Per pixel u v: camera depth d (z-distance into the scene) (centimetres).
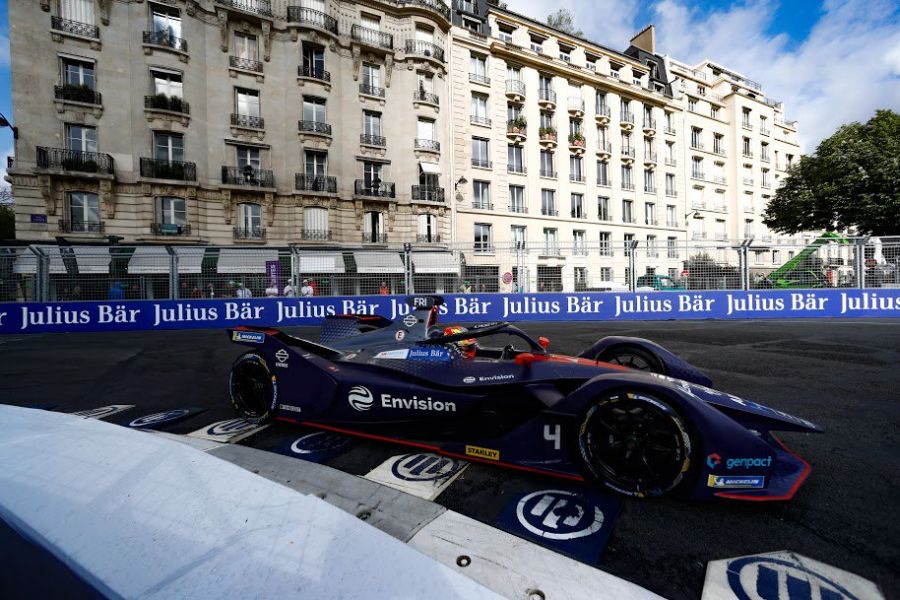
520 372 278
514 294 1202
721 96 3700
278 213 2020
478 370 290
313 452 283
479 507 210
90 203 1733
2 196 2589
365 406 303
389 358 324
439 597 85
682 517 201
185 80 1845
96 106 1720
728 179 3641
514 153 2564
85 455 138
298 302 1171
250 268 1159
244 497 119
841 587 151
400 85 2258
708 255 1198
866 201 1866
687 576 158
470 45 2430
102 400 418
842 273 1155
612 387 223
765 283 1183
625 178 2959
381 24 2230
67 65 1719
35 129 1661
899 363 552
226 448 286
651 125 3117
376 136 2212
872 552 173
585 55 2880
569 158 2716
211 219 1903
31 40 1658
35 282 1077
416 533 183
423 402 288
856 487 230
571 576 153
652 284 1205
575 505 212
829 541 181
